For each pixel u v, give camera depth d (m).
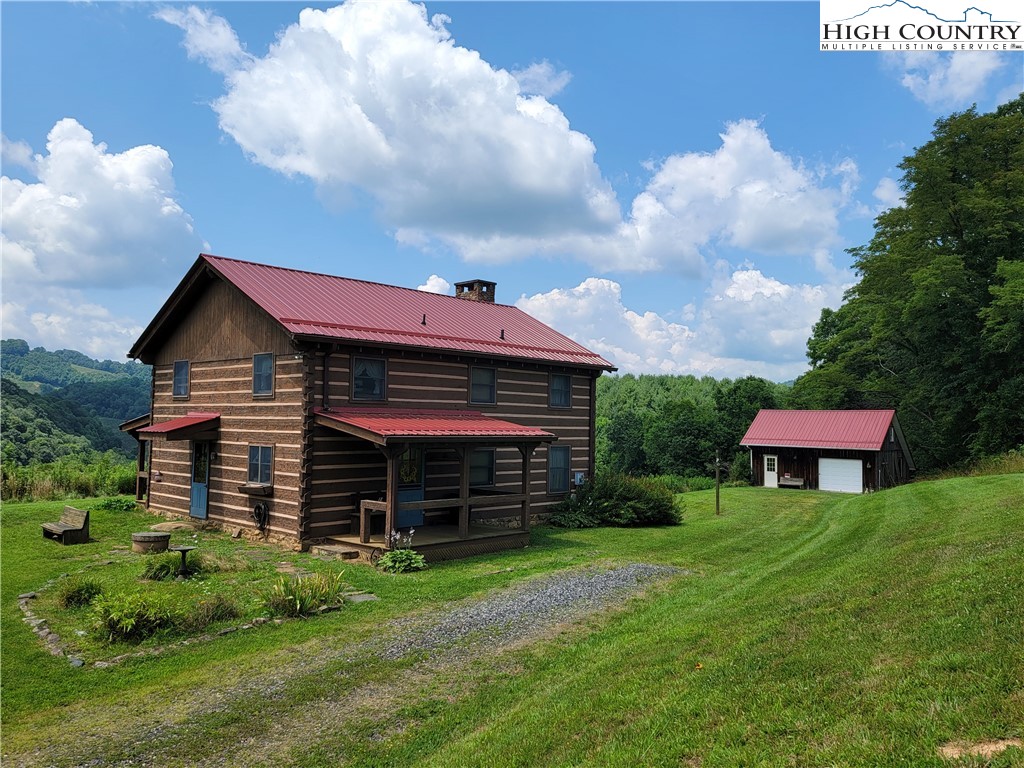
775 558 13.26
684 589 11.23
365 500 14.03
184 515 18.14
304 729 6.15
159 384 19.84
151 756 5.65
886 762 3.89
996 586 6.57
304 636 8.68
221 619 9.19
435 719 6.34
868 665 5.44
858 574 8.96
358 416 14.60
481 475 18.19
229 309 16.98
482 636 8.76
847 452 33.34
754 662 6.10
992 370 33.16
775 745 4.41
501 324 20.98
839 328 45.69
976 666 4.89
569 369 20.81
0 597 10.17
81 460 34.69
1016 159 32.69
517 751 5.23
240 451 16.25
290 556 13.69
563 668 7.50
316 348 14.64
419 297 20.70
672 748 4.69
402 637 8.69
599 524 19.78
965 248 34.62
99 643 8.27
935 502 16.23
